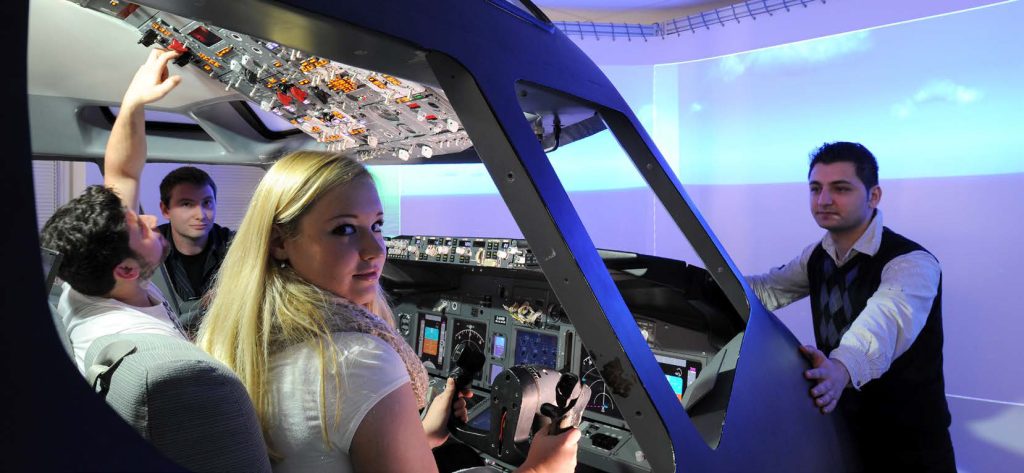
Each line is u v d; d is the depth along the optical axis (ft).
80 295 3.94
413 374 2.81
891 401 6.50
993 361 9.52
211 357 2.42
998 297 9.48
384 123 6.92
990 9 9.38
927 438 6.48
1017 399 9.29
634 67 13.55
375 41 2.40
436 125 6.60
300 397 2.47
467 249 7.20
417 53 2.55
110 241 3.80
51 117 7.78
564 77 3.40
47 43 6.45
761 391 3.92
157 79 5.48
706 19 12.26
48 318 1.29
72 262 3.73
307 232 2.71
